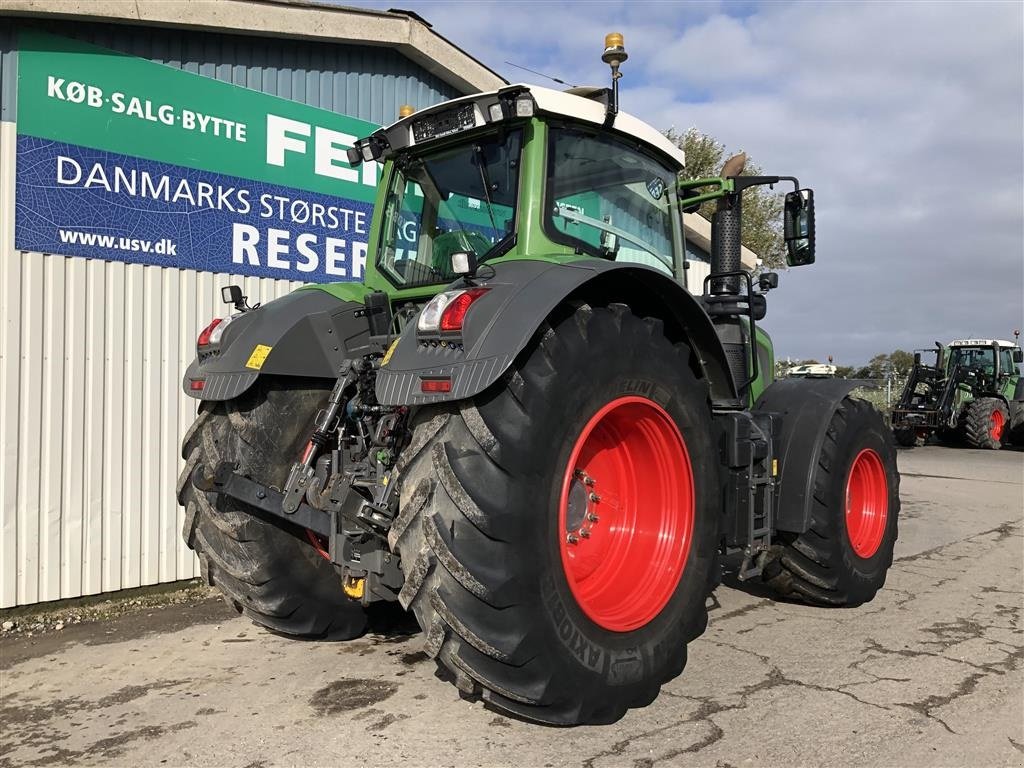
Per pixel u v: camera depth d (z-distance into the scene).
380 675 3.35
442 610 2.42
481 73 6.84
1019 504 8.23
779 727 2.80
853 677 3.29
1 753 2.70
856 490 4.52
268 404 3.35
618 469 3.26
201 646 3.85
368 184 6.18
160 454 4.95
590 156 3.39
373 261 3.76
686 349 3.21
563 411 2.58
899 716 2.89
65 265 4.55
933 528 6.82
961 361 17.06
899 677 3.28
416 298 3.50
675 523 3.13
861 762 2.55
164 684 3.32
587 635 2.65
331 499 2.91
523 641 2.42
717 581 3.26
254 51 5.45
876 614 4.23
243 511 3.33
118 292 4.77
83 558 4.63
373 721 2.88
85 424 4.63
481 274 2.75
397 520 2.55
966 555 5.74
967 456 14.24
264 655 3.66
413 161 3.65
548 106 3.09
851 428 4.27
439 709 2.98
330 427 3.11
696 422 3.15
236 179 5.34
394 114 6.33
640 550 3.14
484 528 2.40
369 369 3.17
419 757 2.59
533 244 3.10
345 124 5.99
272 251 5.57
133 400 4.83
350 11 5.68
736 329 4.27
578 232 3.30
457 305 2.53
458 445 2.50
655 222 3.84
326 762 2.56
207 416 3.48
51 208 4.49
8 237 4.33
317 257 5.85
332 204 5.93
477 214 3.31
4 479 4.33
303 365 3.29
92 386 4.65
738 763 2.54
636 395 2.88
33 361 4.42
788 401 4.22
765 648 3.66
